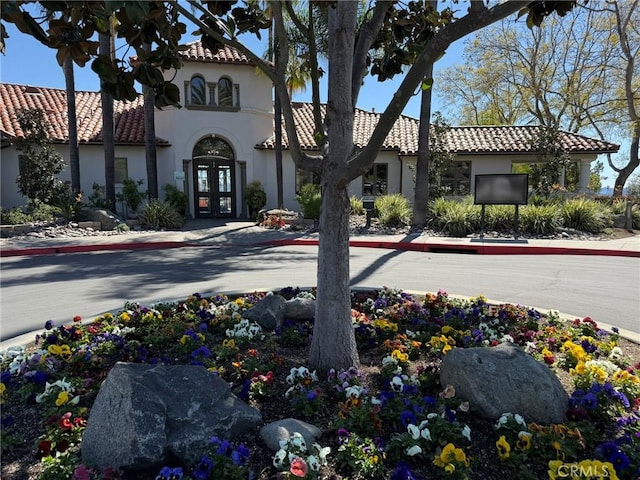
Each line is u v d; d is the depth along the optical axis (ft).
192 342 13.47
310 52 13.03
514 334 15.01
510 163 68.23
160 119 65.67
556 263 35.12
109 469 7.56
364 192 70.95
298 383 11.03
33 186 51.60
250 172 67.82
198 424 8.54
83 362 12.16
